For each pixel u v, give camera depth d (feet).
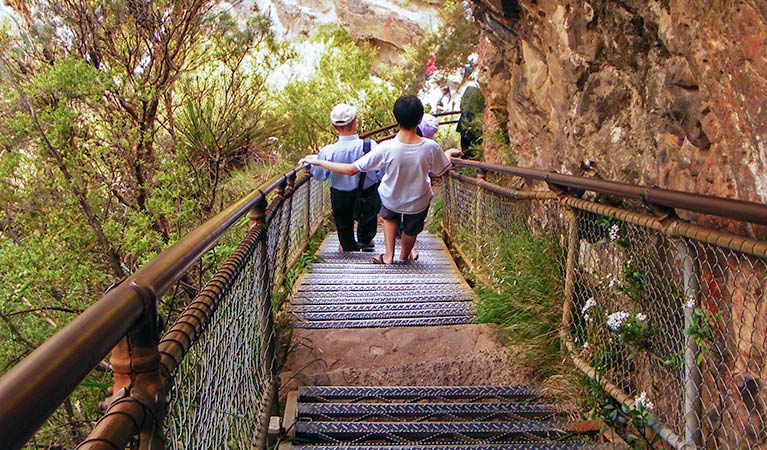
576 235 11.27
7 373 2.50
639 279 9.03
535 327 12.32
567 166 13.83
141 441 3.89
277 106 36.94
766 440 6.47
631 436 8.50
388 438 9.87
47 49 19.12
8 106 16.66
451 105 45.83
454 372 11.96
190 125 24.09
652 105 10.08
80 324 3.06
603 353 9.77
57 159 16.05
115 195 18.39
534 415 10.50
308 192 22.20
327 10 78.33
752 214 5.59
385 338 13.38
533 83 16.84
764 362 6.40
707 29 7.61
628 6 10.37
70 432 13.60
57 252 16.02
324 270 18.76
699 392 7.45
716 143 7.92
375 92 42.50
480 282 16.70
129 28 21.06
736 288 6.90
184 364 5.29
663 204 7.36
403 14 73.36
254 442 8.63
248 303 8.67
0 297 14.55
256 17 25.22
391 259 19.47
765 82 6.57
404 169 17.47
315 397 11.16
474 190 19.52
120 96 18.60
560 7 13.14
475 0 18.90
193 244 5.28
